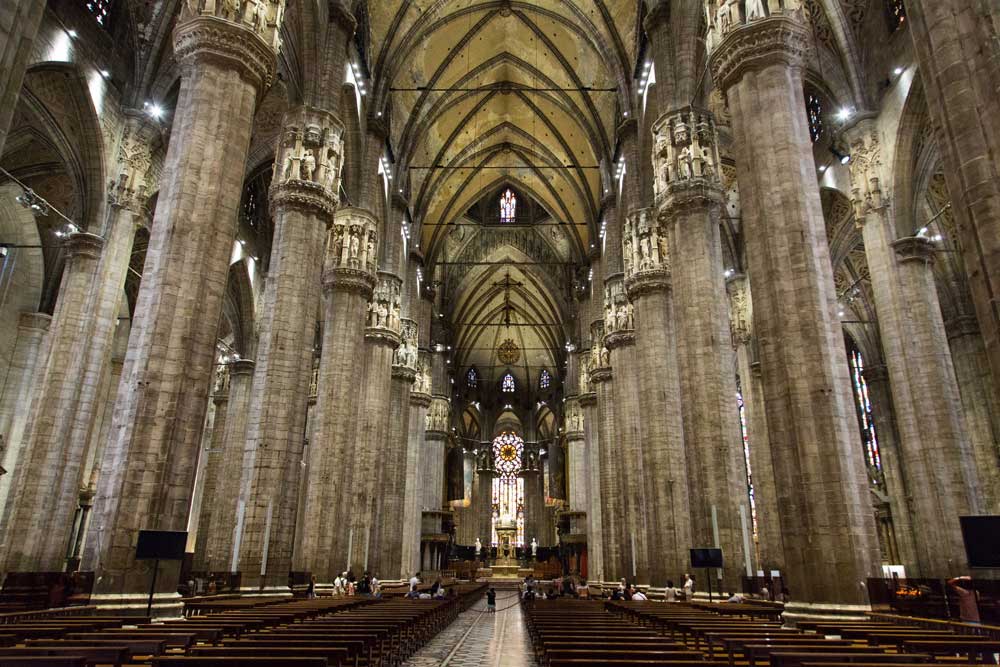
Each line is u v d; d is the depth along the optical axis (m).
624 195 31.84
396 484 35.78
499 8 34.22
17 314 27.02
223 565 20.83
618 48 30.41
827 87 22.47
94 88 19.62
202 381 12.84
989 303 7.29
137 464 11.73
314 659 5.26
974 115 7.65
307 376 19.45
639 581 27.97
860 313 34.31
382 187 33.34
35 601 14.38
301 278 19.88
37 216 26.72
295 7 21.66
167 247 12.91
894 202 20.00
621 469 30.78
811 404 12.16
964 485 17.62
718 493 18.06
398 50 31.36
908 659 5.63
